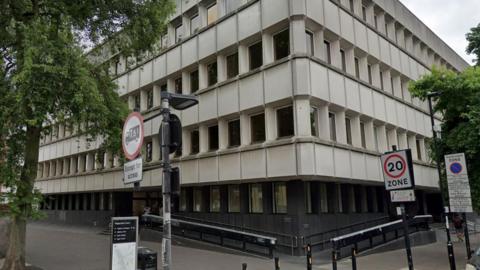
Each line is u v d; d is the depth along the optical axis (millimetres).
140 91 26906
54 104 11773
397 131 23891
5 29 12156
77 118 12445
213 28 21344
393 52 24312
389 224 18266
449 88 15211
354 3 21875
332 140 18094
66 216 37094
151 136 25203
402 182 9219
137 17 14344
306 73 16719
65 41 11844
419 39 28531
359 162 19109
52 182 36500
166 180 7535
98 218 32250
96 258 15508
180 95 8164
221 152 19750
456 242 21812
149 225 22781
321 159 16578
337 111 18875
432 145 16625
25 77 10516
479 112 13852
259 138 18688
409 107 25109
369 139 20766
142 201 30609
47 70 10727
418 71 27203
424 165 25391
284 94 17141
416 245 20016
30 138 13328
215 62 21656
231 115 19781
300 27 17172
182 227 19672
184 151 22438
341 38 19469
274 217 17875
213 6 22297
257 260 14977
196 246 18234
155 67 25531
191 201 22859
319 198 18234
